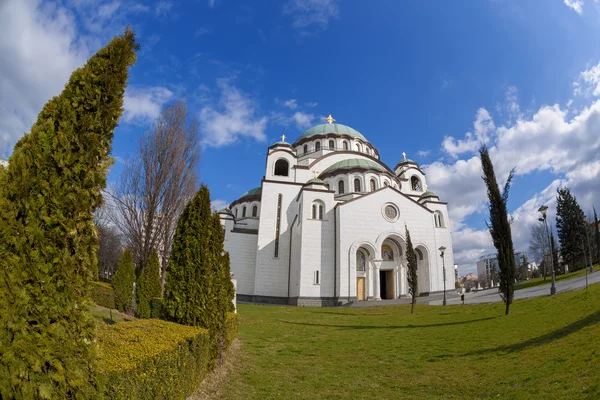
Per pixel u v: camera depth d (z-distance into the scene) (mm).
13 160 4160
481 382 9703
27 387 3660
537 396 7965
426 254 40125
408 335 17328
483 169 22875
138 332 7105
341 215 38625
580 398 7273
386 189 41062
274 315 25328
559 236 53906
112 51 5336
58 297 4176
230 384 9414
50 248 4184
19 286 3850
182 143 22594
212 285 10688
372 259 38406
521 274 72312
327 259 37781
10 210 3924
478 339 14664
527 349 11836
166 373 6070
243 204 56844
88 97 4957
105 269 61188
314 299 36031
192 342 7711
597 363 8641
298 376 10836
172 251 10477
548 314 16703
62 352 4051
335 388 9898
